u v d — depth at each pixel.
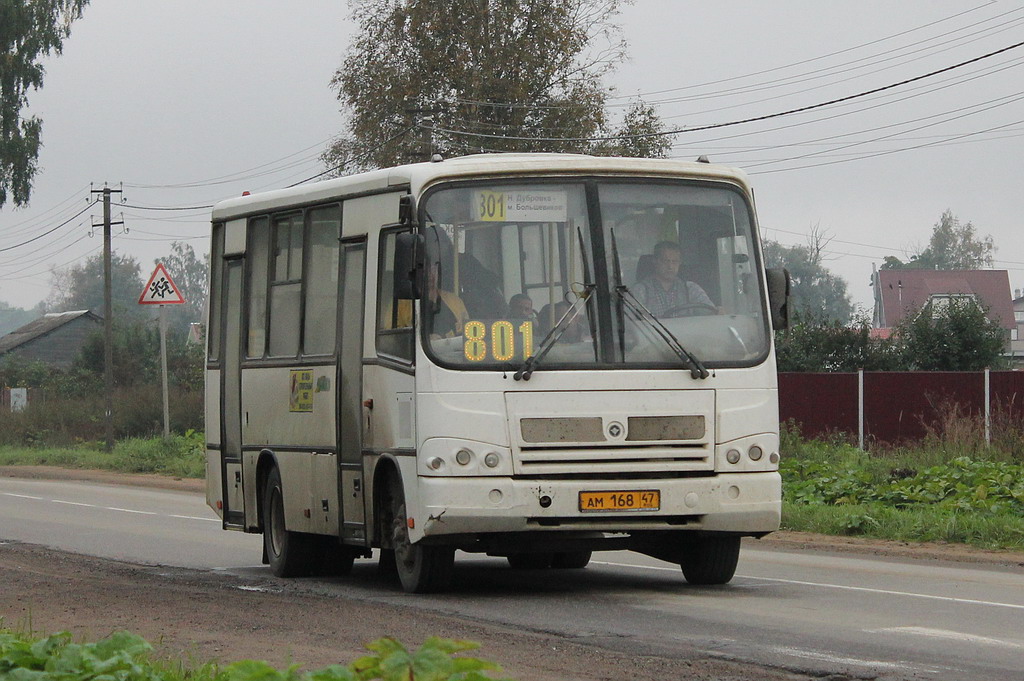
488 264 17.30
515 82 80.00
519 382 16.98
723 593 18.14
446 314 17.09
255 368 22.11
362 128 80.38
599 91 81.06
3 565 22.95
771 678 12.06
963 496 27.88
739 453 17.41
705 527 17.20
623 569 21.55
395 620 15.70
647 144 79.50
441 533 16.86
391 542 18.48
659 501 17.03
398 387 17.61
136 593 18.81
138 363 91.81
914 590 18.39
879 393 48.31
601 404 17.06
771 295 18.25
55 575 21.55
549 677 12.12
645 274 17.59
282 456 21.16
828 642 13.95
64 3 87.44
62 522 31.91
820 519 27.23
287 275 21.19
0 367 108.56
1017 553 23.44
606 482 16.91
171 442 55.03
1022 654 13.21
